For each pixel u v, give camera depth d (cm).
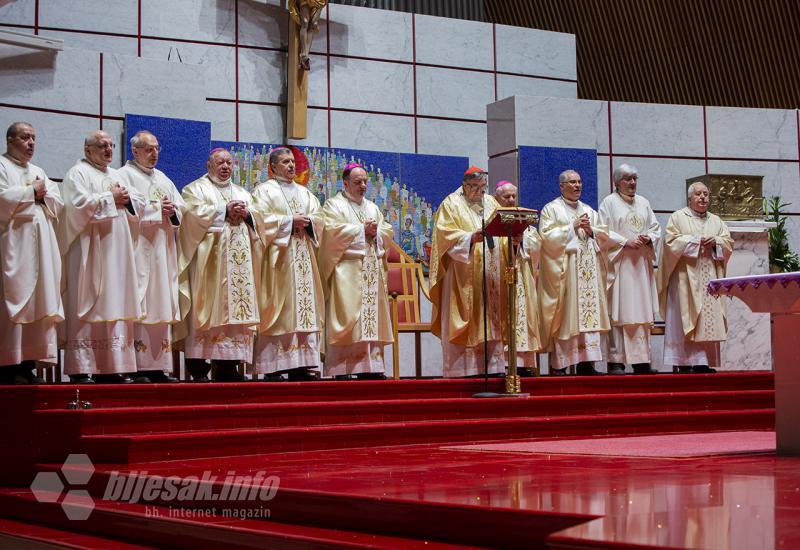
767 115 1099
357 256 739
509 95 1100
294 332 714
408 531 333
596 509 299
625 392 780
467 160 1054
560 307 824
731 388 820
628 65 1321
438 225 788
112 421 527
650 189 1066
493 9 1326
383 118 1045
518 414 695
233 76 991
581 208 852
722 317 866
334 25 1031
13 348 592
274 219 712
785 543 222
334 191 996
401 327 807
